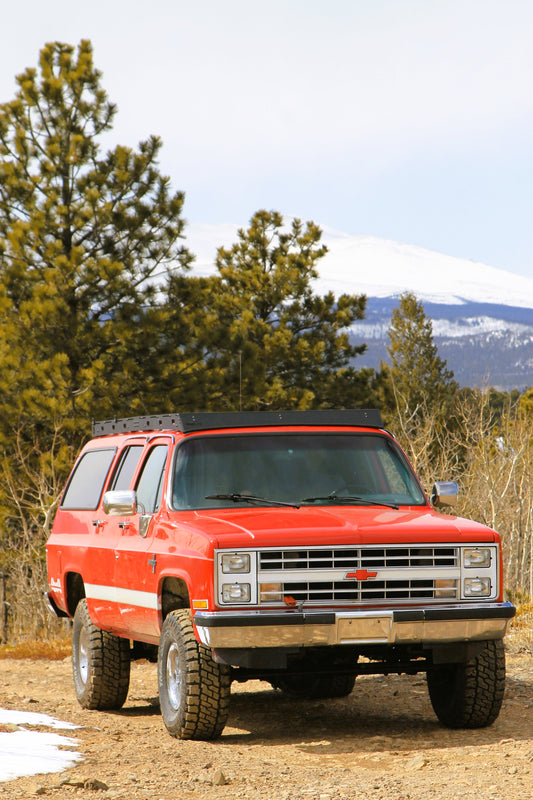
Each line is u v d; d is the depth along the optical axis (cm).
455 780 1435
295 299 8238
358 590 1666
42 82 6250
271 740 1805
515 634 2962
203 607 1652
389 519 1753
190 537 1720
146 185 6372
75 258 5941
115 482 2183
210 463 1895
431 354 12194
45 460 5509
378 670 1792
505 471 4856
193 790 1401
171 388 6228
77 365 6009
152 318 6066
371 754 1653
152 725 1978
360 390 7906
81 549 2239
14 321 5900
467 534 1719
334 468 1922
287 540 1648
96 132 6425
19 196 6197
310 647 1678
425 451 4578
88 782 1403
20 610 5738
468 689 1788
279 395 6944
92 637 2188
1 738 1719
